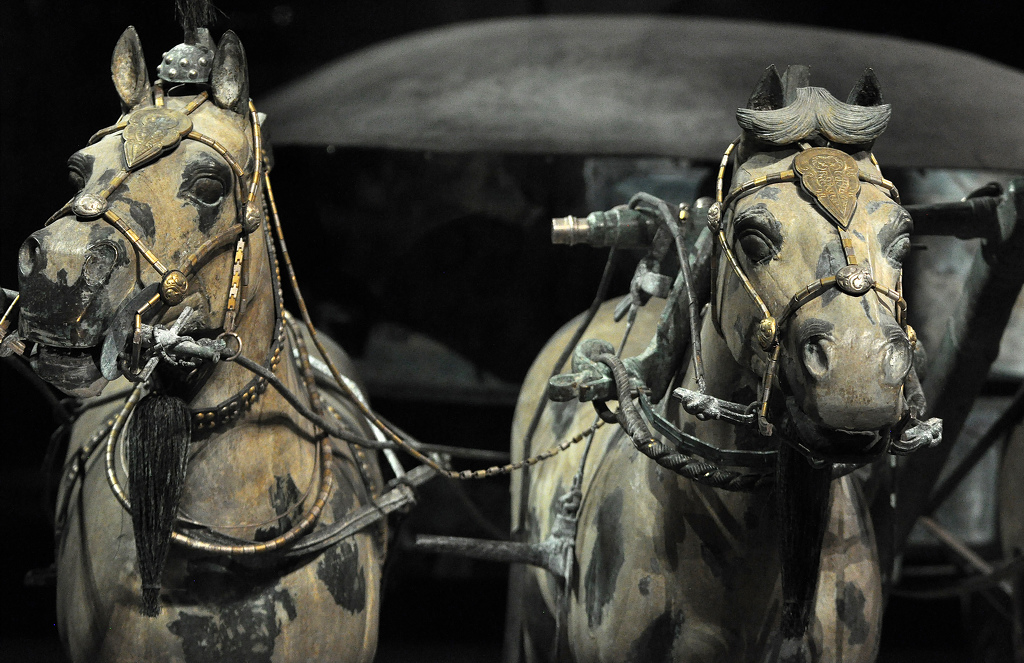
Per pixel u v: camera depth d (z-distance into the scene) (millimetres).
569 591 2213
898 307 1507
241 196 1804
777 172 1598
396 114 3557
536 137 3385
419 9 4684
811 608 1815
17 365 2355
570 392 1984
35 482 4016
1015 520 3225
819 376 1448
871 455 1504
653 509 1976
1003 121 3332
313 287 4484
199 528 1895
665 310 2029
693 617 1923
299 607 1974
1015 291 2473
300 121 3605
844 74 3619
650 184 4371
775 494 1832
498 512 4184
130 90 1831
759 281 1572
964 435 3881
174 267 1676
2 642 3523
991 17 4629
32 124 4055
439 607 4094
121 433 2084
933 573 3807
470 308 4516
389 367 4453
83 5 3988
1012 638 3545
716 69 3729
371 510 2115
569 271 4477
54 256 1566
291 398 1946
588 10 4898
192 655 1900
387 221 4465
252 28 4523
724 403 1688
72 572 2068
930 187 4230
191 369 1710
